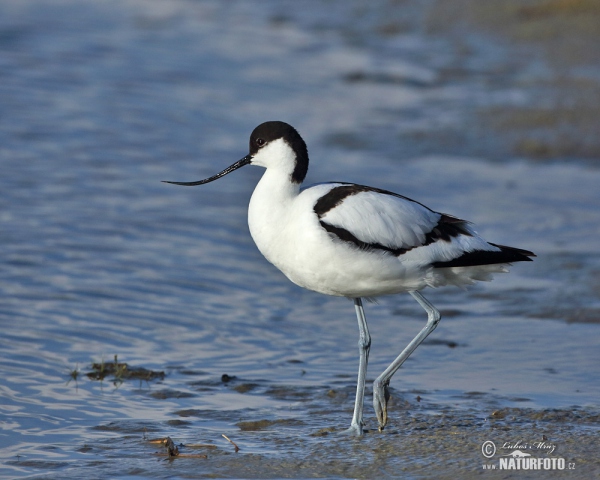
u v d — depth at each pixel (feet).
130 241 45.14
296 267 27.55
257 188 28.17
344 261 26.91
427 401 29.55
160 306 38.14
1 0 97.60
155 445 26.32
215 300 39.17
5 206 48.39
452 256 27.84
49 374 31.37
